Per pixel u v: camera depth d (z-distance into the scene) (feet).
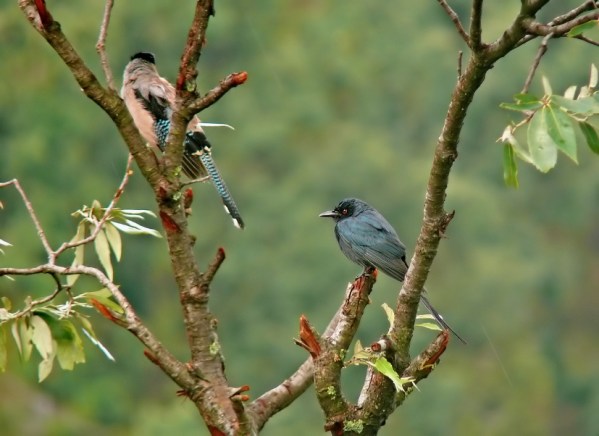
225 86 16.53
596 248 107.96
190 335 16.62
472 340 94.48
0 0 102.06
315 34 125.08
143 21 107.24
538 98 15.37
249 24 120.06
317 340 17.81
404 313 18.20
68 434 77.25
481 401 89.56
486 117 105.50
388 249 27.68
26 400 77.97
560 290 101.35
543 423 90.68
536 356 93.76
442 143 17.03
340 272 95.14
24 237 87.61
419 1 128.16
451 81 119.34
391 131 118.11
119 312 17.47
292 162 107.76
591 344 100.32
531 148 15.15
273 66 118.32
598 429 90.94
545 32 15.78
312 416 69.31
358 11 127.03
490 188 105.50
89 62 101.19
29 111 98.48
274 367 90.07
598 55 103.91
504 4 106.83
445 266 97.71
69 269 17.03
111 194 97.14
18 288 82.23
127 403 82.48
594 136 16.22
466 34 16.20
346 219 28.43
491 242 99.35
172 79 107.76
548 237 107.34
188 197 18.20
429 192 17.46
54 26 16.46
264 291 94.63
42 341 17.39
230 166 108.06
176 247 16.75
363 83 120.57
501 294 96.32
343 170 103.60
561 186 108.58
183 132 16.75
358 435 17.85
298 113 114.52
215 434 16.30
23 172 93.76
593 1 16.16
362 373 72.64
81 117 99.55
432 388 83.20
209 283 16.67
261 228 99.35
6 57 100.94
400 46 123.34
